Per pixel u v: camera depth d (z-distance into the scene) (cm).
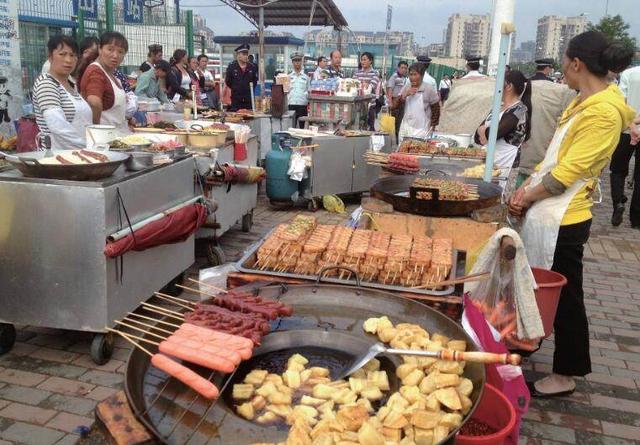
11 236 343
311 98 970
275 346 212
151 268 404
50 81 419
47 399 325
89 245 338
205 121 684
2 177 336
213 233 531
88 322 350
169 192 416
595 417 330
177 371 169
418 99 852
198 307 220
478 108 854
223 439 153
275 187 776
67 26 1059
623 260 628
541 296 308
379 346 193
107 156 366
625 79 726
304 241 297
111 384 342
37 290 350
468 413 164
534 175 341
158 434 147
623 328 454
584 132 299
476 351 192
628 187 1038
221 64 1809
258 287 248
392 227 372
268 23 1728
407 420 161
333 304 237
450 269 288
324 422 155
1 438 289
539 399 346
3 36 724
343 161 804
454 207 365
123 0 1408
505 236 289
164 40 1473
